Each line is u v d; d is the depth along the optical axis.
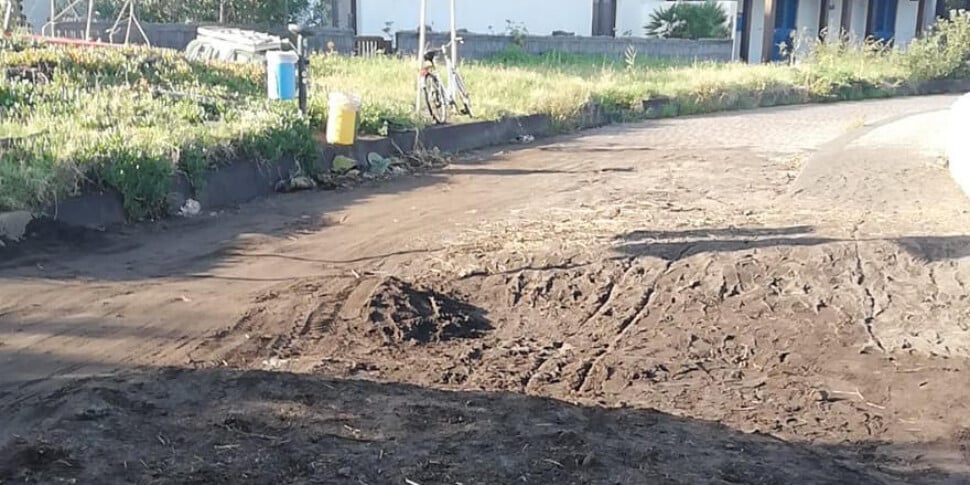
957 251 8.18
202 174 9.48
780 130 17.78
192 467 4.14
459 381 5.56
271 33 20.78
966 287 7.46
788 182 11.91
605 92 19.00
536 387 5.55
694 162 13.67
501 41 24.91
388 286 6.98
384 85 16.08
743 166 13.34
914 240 8.45
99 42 15.95
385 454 4.38
